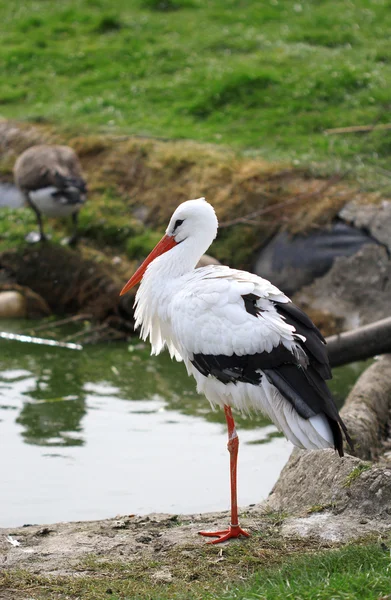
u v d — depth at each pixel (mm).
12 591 6129
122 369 13078
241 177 16312
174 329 7488
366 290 14383
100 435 10508
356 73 20562
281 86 20328
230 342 7020
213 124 19234
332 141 17266
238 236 15469
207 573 6453
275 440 10492
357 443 9055
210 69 21516
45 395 11875
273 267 15070
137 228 16188
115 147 18000
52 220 16688
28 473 9375
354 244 14742
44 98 21281
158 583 6289
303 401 6676
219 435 10609
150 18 25016
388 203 15039
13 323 14891
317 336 7027
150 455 9922
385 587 5695
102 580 6301
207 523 7562
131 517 7805
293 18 24625
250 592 5789
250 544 6949
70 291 15344
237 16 24906
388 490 7449
